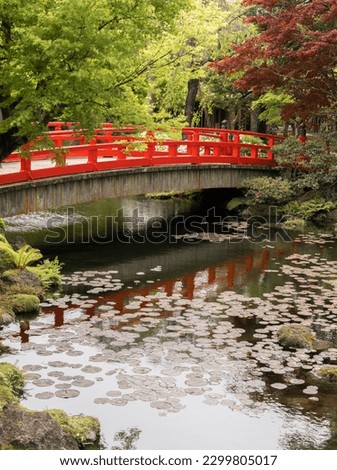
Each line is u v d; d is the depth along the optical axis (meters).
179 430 7.49
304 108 20.23
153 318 11.19
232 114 29.45
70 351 9.58
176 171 19.97
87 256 15.80
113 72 11.36
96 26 10.28
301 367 9.21
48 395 8.15
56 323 10.80
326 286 13.41
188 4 11.95
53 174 15.80
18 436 6.47
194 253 16.55
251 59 19.47
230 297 12.56
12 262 12.62
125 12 10.84
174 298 12.46
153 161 18.88
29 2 10.12
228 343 10.04
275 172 23.50
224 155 22.31
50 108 10.37
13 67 10.36
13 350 9.58
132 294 12.67
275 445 7.23
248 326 10.88
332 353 9.73
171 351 9.68
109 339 10.12
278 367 9.19
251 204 22.28
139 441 7.25
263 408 8.04
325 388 8.62
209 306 11.96
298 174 23.17
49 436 6.65
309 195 22.06
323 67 18.64
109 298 12.34
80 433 7.18
